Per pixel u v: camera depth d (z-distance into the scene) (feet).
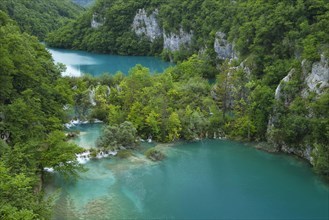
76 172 188.85
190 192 178.19
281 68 252.62
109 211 158.51
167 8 578.66
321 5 264.72
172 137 239.71
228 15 428.15
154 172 196.34
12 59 185.68
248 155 220.23
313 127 200.85
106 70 461.37
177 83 304.50
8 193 112.68
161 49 623.36
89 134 242.37
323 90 206.08
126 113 251.60
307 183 188.03
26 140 166.30
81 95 269.64
